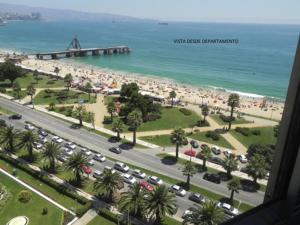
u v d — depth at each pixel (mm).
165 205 35281
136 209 36094
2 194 42031
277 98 105250
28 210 39406
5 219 37594
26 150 55625
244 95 110312
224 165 48469
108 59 184250
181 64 170500
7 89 96375
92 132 66062
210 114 79438
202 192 44812
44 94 92625
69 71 140375
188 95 107375
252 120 76312
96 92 97000
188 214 33906
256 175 44812
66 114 76312
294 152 4285
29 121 71000
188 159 55062
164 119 74500
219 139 64438
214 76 141625
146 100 77375
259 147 55656
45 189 44062
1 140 54438
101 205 40906
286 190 4465
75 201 41531
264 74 143125
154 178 47125
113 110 73062
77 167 44312
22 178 46562
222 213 31516
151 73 148000
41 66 147500
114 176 41250
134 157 55562
